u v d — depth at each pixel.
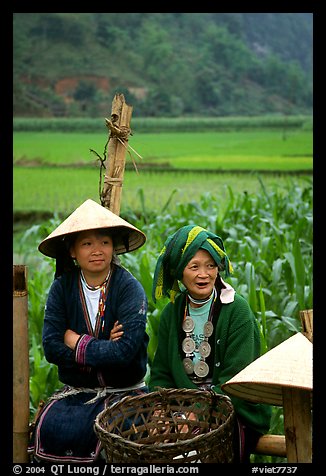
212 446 2.69
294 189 8.34
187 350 3.29
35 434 3.13
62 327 3.24
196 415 3.06
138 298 3.19
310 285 4.85
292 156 21.23
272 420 3.93
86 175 17.47
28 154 20.94
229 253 5.95
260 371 2.62
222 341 3.24
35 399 4.29
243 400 3.10
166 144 24.50
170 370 3.36
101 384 3.17
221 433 2.71
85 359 3.10
